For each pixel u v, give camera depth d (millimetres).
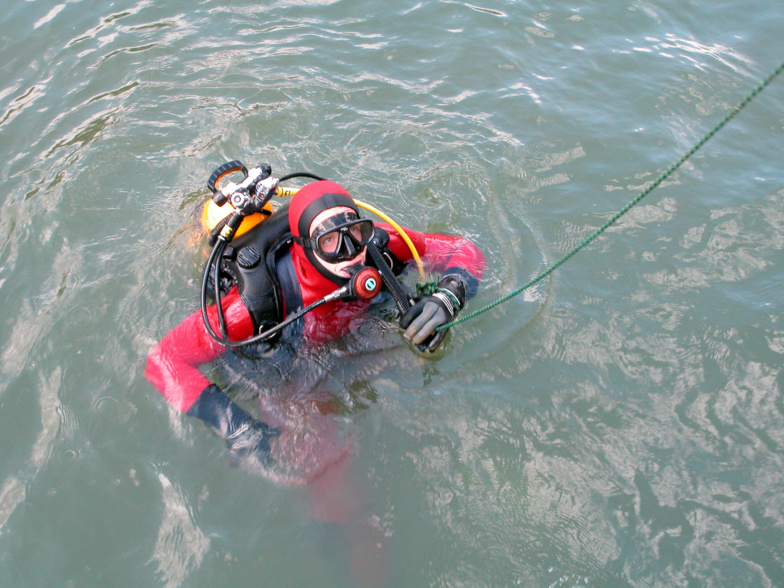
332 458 2311
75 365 2707
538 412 2438
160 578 2023
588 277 3047
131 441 2398
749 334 2725
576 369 2602
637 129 4160
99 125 4281
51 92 4645
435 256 3061
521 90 4535
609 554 2025
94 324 2881
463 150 4016
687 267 3088
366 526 2123
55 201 3631
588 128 4180
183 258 3213
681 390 2506
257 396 2539
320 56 4910
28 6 5496
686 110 4332
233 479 2258
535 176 3801
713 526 2078
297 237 2604
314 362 2629
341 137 4172
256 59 4895
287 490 2219
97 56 4949
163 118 4344
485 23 5227
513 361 2643
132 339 2801
